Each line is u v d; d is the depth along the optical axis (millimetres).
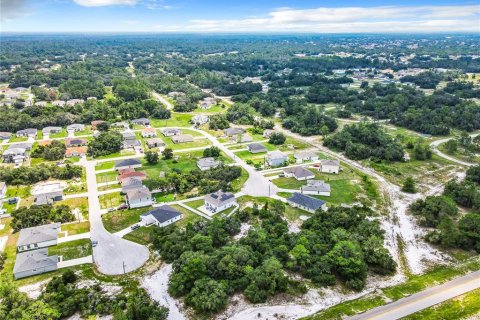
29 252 82562
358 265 76562
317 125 188875
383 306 68750
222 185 118688
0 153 149375
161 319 64625
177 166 139625
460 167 141500
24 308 66375
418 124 189750
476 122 188750
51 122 188375
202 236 85750
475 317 66000
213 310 68188
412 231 97562
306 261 79438
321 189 115938
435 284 75312
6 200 109875
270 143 168875
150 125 195500
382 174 135125
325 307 69875
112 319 65875
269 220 96125
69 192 116562
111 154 152000
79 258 84000
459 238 89188
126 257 84562
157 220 96312
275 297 72312
